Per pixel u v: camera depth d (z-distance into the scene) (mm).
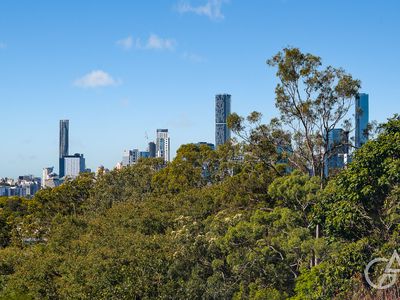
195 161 67562
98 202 73875
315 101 38000
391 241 19656
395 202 20625
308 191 30109
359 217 21375
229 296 29125
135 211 49281
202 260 31672
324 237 25734
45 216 74500
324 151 38281
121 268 32844
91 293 32250
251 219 31219
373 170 21047
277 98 38500
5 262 41594
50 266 37312
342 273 19594
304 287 21953
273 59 37969
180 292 30016
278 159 40062
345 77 37406
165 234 41594
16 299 34062
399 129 21750
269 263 29172
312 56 37438
